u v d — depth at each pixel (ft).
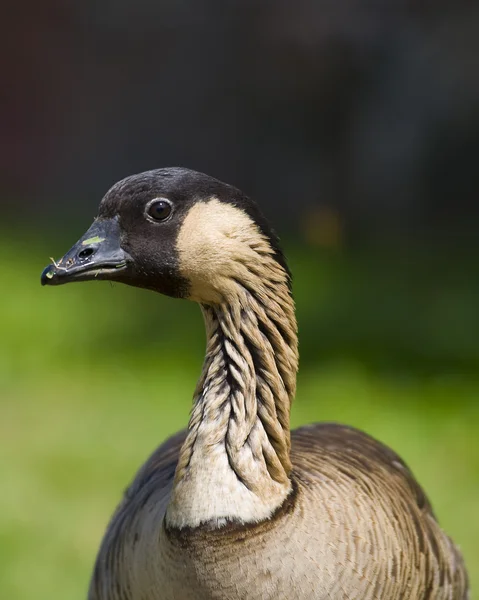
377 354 47.29
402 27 68.13
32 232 71.00
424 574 18.85
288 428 17.08
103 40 78.95
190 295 17.42
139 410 41.45
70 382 44.39
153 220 17.04
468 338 49.44
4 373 45.60
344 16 69.26
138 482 20.27
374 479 19.02
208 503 16.07
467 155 67.72
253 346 16.98
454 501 33.81
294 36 70.49
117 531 18.70
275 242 17.30
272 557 15.88
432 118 67.77
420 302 55.16
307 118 71.82
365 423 39.40
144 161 77.71
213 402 16.81
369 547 16.98
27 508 33.88
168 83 76.43
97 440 38.83
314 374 44.60
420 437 38.40
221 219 16.90
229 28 73.26
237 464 16.34
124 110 78.64
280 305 17.22
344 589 16.48
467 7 66.39
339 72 70.13
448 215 69.10
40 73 81.66
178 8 75.00
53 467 36.76
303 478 17.47
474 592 30.09
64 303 55.93
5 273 60.64
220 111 74.69
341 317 52.60
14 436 39.19
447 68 67.00
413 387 43.19
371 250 66.03
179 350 48.21
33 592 29.14
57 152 81.66
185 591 16.12
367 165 69.67
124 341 49.78
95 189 79.82
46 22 80.64
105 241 17.26
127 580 17.57
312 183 72.02
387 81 68.85
